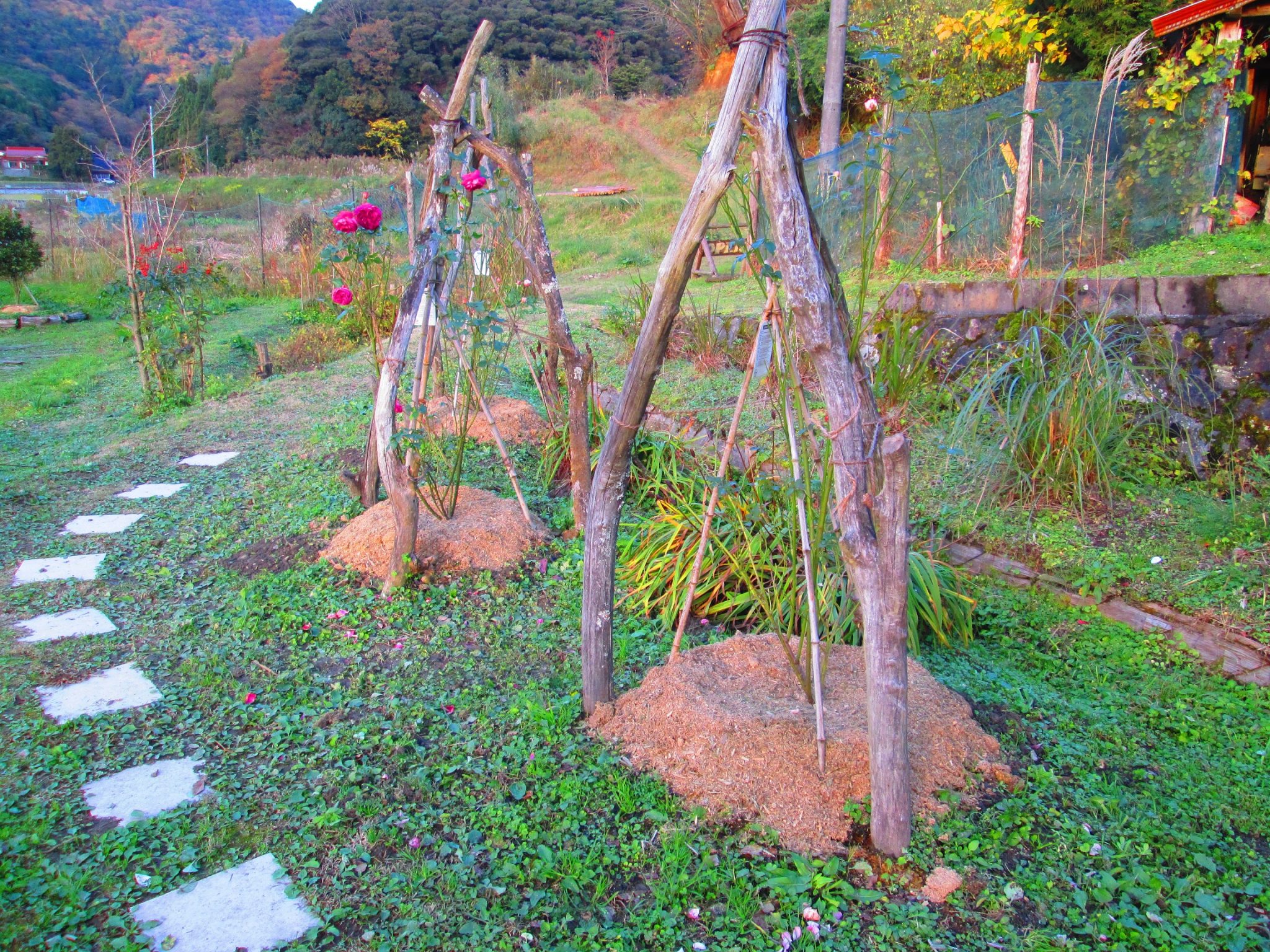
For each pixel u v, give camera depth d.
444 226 4.27
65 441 7.25
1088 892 2.38
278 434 7.11
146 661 3.70
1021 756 3.00
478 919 2.27
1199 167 7.75
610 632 3.11
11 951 2.13
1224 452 5.24
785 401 2.81
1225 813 2.77
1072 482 5.05
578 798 2.73
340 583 4.41
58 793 2.79
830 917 2.27
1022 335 5.64
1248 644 3.79
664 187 24.11
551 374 5.99
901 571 2.35
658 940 2.20
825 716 2.87
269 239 18.47
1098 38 11.55
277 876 2.42
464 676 3.54
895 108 3.57
